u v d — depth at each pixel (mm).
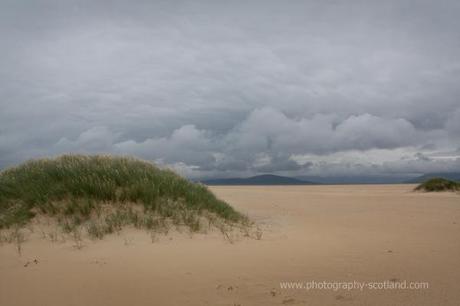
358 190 36875
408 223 10609
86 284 4832
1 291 4648
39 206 9234
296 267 5574
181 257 6168
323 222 10930
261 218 11898
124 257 6145
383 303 4129
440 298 4258
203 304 4152
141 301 4254
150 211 9242
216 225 9000
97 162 12180
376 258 6113
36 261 5914
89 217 8836
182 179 12453
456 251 6633
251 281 4918
